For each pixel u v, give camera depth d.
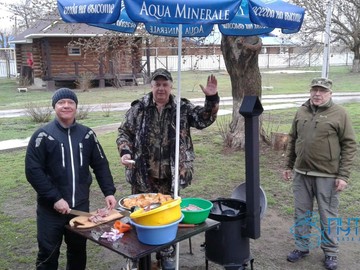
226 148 8.56
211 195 6.09
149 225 2.50
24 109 15.83
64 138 3.03
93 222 2.85
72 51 24.53
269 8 2.90
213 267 3.96
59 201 2.92
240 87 8.05
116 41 8.34
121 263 4.12
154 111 3.52
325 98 3.69
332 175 3.73
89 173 3.21
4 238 4.72
